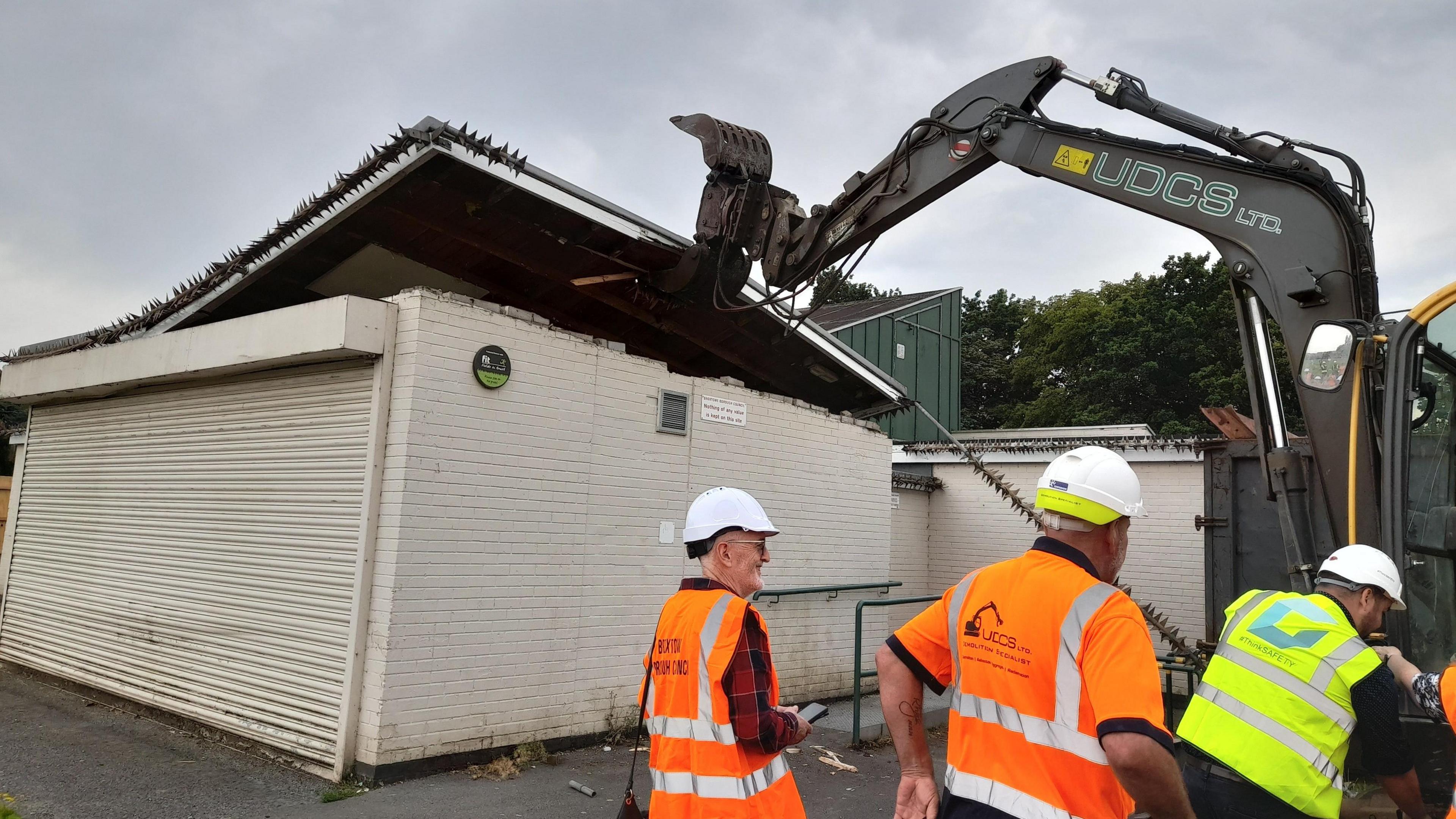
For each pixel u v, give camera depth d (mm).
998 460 12633
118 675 7781
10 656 9109
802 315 7359
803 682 8930
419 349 6062
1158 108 5500
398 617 5832
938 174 6469
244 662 6672
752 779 2607
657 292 8320
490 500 6410
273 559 6625
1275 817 2977
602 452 7219
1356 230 4711
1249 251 5012
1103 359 30141
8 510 9664
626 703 7230
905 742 2553
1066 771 2139
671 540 7723
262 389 7039
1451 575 4148
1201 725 3182
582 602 6977
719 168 7324
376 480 6016
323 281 8484
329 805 5344
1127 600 2199
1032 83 6082
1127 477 2344
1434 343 4230
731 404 8414
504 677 6410
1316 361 4434
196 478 7438
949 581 12820
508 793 5730
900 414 17609
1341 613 3137
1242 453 7570
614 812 5492
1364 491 4152
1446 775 3686
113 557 8125
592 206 7223
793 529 8977
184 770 5977
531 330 6770
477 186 7137
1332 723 2982
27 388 9062
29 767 5945
